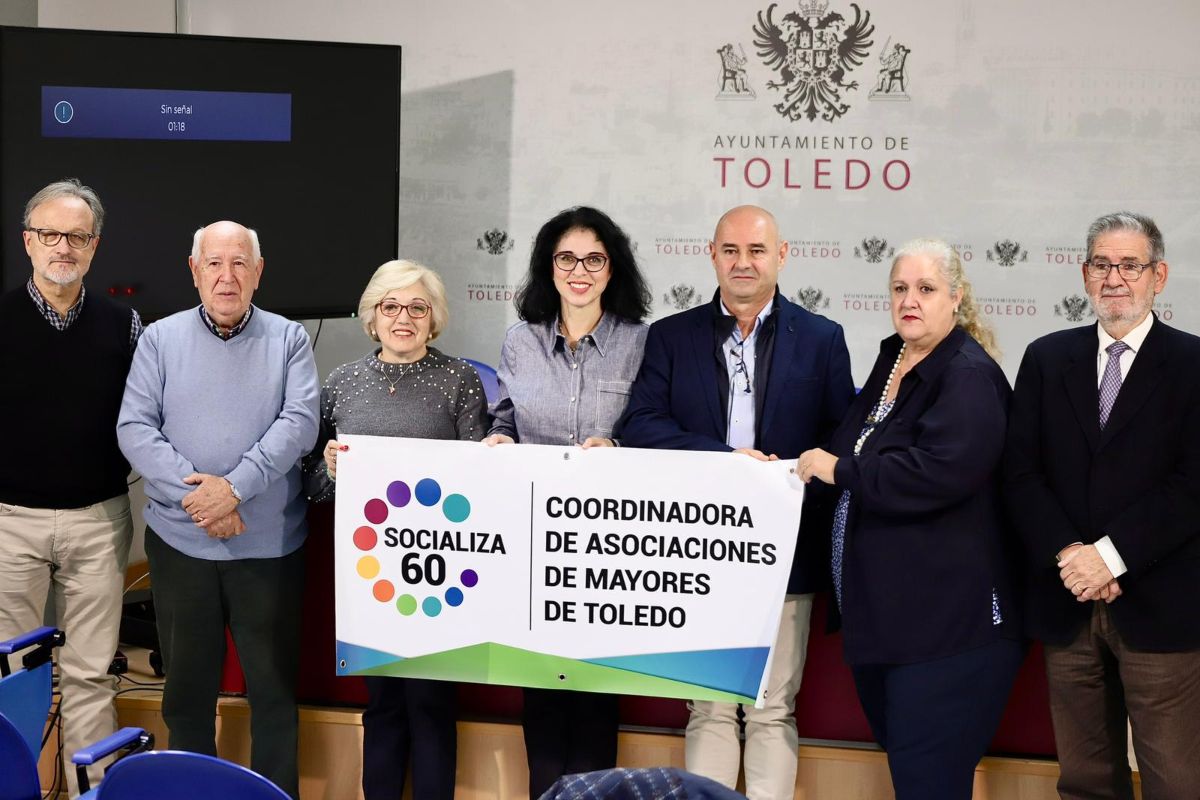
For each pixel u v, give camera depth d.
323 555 3.43
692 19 5.33
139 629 4.12
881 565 2.73
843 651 2.84
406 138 5.52
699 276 5.41
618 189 5.43
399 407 3.16
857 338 5.36
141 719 3.60
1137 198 5.18
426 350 3.24
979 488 2.74
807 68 5.30
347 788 3.43
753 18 5.30
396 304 3.12
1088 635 2.75
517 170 5.47
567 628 3.04
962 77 5.23
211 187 4.74
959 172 5.26
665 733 3.28
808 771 3.20
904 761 2.73
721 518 2.95
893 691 2.76
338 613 3.13
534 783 3.16
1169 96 5.13
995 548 2.75
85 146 4.61
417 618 3.10
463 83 5.47
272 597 3.19
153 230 4.69
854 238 5.33
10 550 3.31
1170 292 5.20
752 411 3.06
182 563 3.14
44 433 3.30
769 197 5.35
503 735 3.33
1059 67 5.17
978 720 2.70
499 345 5.55
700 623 2.98
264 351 3.21
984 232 5.27
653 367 3.14
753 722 3.06
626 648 3.02
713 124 5.36
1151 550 2.59
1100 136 5.18
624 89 5.39
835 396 3.06
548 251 3.21
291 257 4.85
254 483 3.05
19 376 3.28
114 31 4.62
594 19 5.38
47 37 4.56
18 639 2.76
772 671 3.04
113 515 3.42
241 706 3.47
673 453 2.96
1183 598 2.63
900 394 2.79
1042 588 2.77
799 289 5.38
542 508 3.03
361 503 3.10
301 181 4.84
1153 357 2.67
